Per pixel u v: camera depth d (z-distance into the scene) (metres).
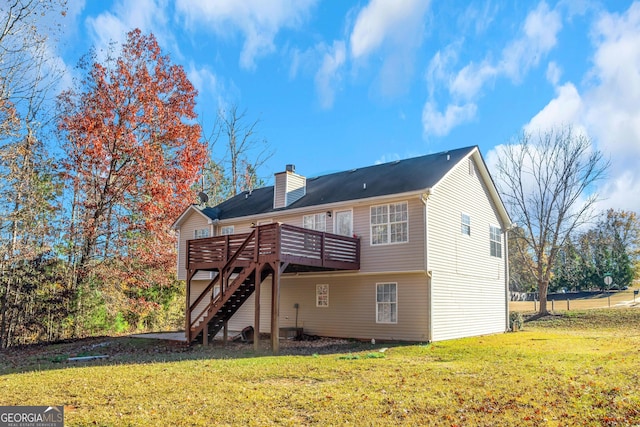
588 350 12.90
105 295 22.94
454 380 8.60
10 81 19.14
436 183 16.50
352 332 17.88
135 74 25.09
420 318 16.19
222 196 40.09
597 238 48.06
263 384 8.52
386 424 5.95
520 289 51.66
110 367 10.88
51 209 22.80
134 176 24.20
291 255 14.74
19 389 8.23
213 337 17.52
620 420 5.95
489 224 21.42
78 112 24.30
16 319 19.91
